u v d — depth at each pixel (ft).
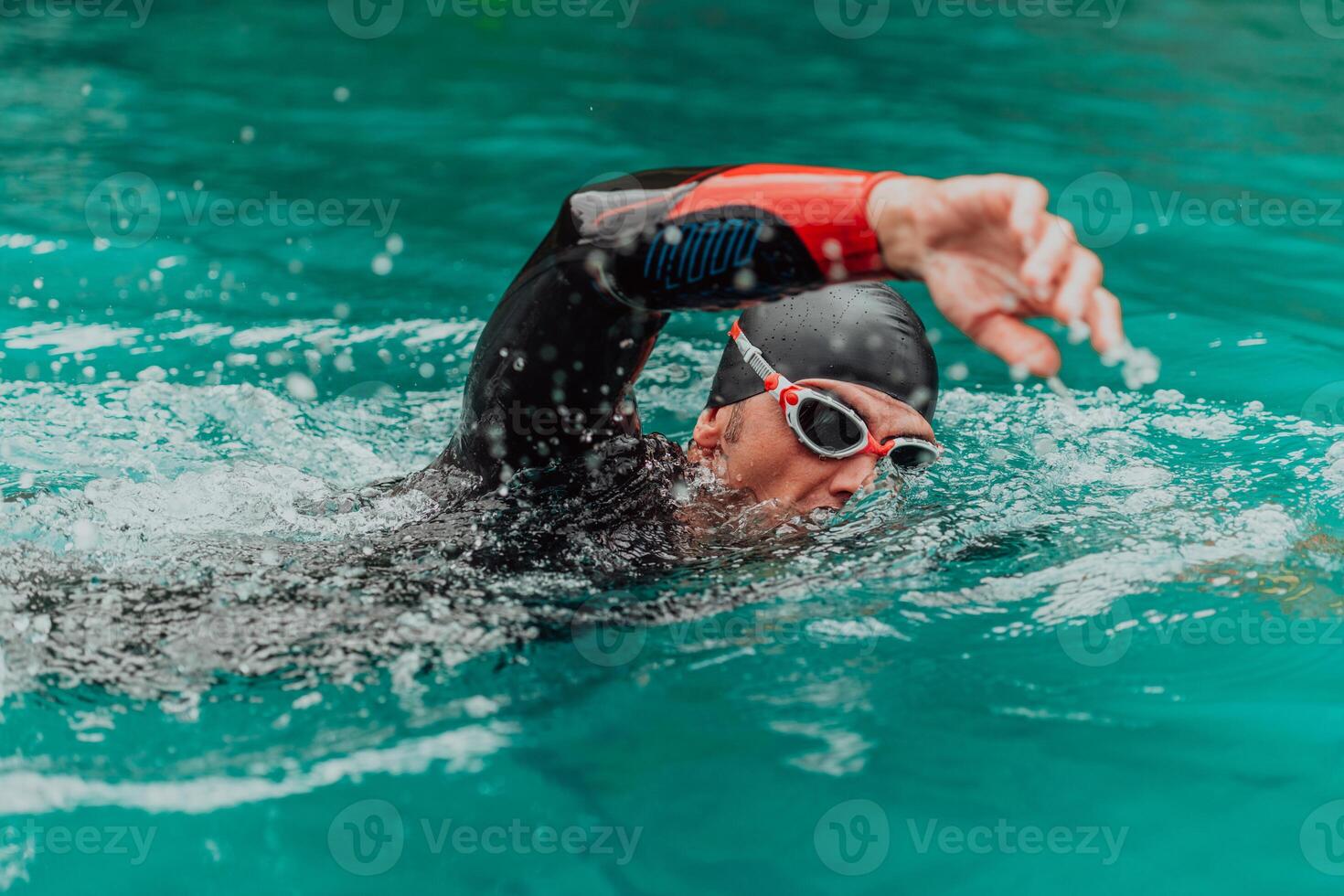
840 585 22.98
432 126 64.18
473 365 22.68
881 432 24.36
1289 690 20.42
